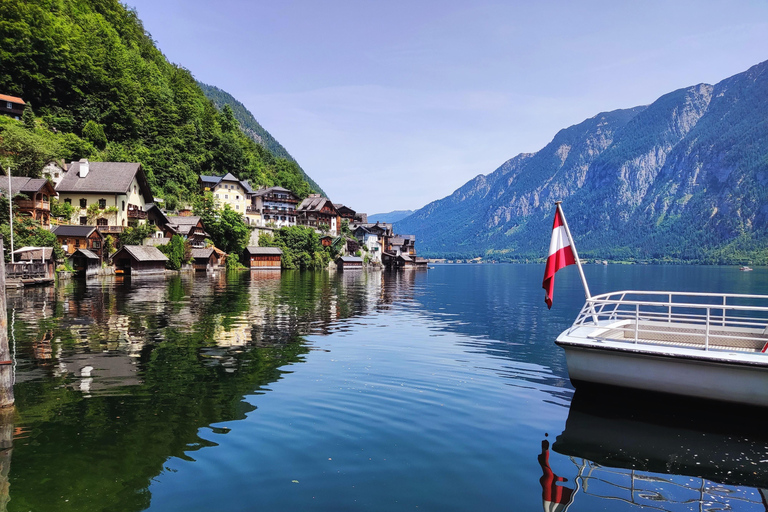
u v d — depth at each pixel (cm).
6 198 4816
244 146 17712
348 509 731
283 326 2534
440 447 988
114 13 14862
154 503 734
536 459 950
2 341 1152
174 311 2975
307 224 13788
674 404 1252
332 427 1077
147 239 7444
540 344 2202
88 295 3794
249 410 1177
